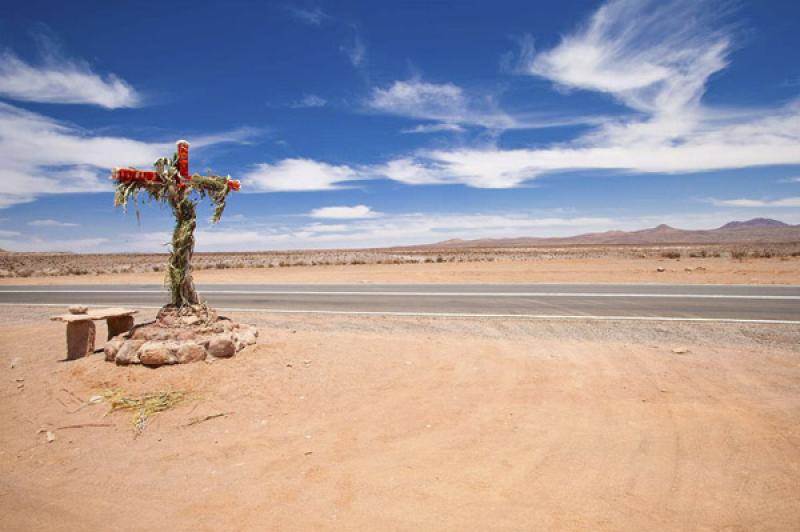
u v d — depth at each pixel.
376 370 6.74
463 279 22.52
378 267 34.28
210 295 18.11
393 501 3.42
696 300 13.74
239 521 3.24
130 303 16.33
